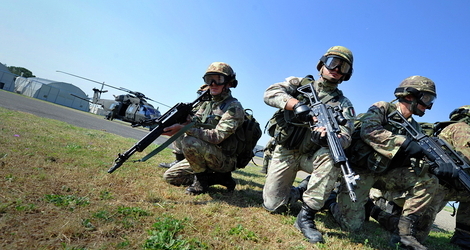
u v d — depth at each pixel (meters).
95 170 3.76
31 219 2.01
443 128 3.99
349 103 3.14
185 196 3.41
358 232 3.31
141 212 2.47
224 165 3.79
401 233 2.91
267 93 3.38
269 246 2.33
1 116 7.33
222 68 3.63
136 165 4.73
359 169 3.38
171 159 6.32
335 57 3.06
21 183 2.69
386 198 4.12
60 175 3.22
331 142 2.53
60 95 50.91
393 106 3.35
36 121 8.10
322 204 2.78
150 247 1.88
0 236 1.71
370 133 3.11
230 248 2.12
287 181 3.39
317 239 2.57
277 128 3.37
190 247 1.97
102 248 1.77
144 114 20.94
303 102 3.01
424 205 2.92
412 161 3.04
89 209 2.36
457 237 3.75
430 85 3.28
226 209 3.13
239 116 3.63
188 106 3.35
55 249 1.68
